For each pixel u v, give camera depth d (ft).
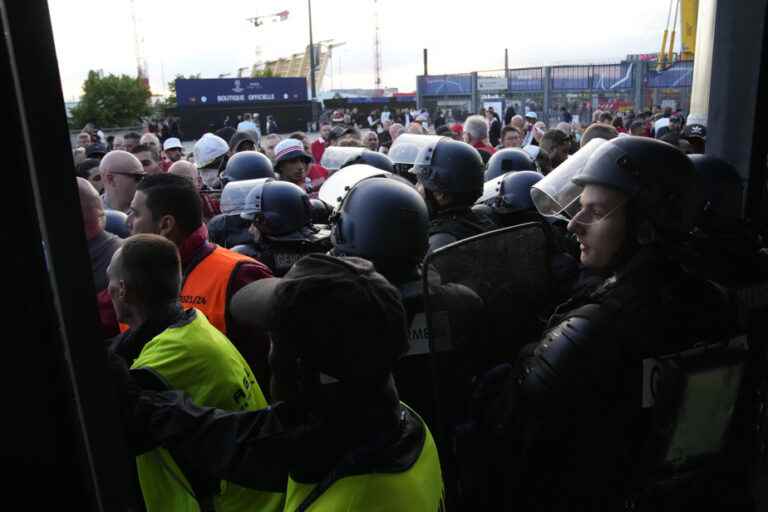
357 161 13.03
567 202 5.20
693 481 4.24
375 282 3.40
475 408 4.51
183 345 5.09
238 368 5.35
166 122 47.06
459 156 8.21
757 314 4.42
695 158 6.15
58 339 2.52
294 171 16.07
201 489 4.75
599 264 4.38
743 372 4.14
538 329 4.98
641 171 4.14
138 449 4.29
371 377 3.33
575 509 4.02
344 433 3.40
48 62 2.41
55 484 2.56
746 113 6.49
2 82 2.36
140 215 7.22
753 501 4.61
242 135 20.85
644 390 3.94
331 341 3.21
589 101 68.95
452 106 78.74
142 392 4.36
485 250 4.83
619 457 3.97
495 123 55.11
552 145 17.10
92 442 2.60
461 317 4.62
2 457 2.48
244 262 7.24
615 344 3.84
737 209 6.06
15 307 2.44
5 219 2.40
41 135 2.42
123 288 5.40
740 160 6.60
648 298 3.96
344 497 3.35
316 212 12.08
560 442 3.98
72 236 2.52
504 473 4.23
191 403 4.30
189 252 7.26
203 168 17.25
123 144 24.53
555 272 5.14
